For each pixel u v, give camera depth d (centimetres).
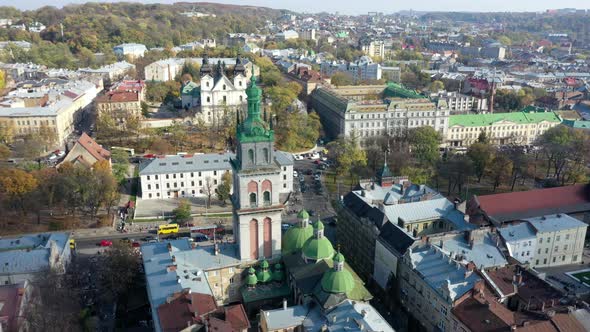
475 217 18188
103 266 14700
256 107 12812
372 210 16312
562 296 12706
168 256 13800
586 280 16362
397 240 14638
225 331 10856
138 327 13488
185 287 12369
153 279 12756
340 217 18450
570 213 18988
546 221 17062
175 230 19425
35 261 14375
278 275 13950
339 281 11912
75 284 15188
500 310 11856
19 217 19850
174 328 10931
